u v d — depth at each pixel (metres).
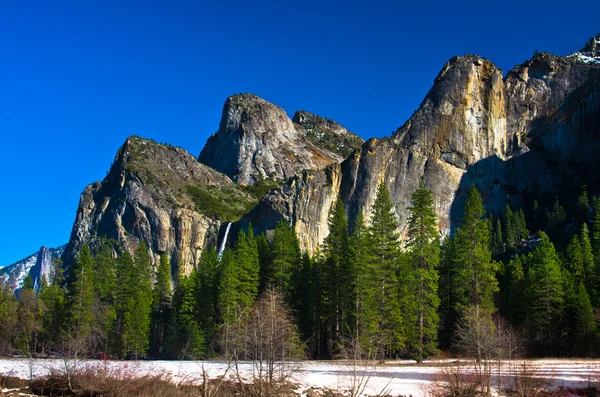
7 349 68.62
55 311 73.56
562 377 31.62
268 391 22.64
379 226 54.56
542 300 61.88
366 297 52.84
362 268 53.66
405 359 51.97
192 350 61.34
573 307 62.94
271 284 61.97
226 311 59.44
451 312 65.38
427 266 49.78
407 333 50.38
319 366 38.06
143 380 26.92
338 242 61.88
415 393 27.31
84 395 26.11
